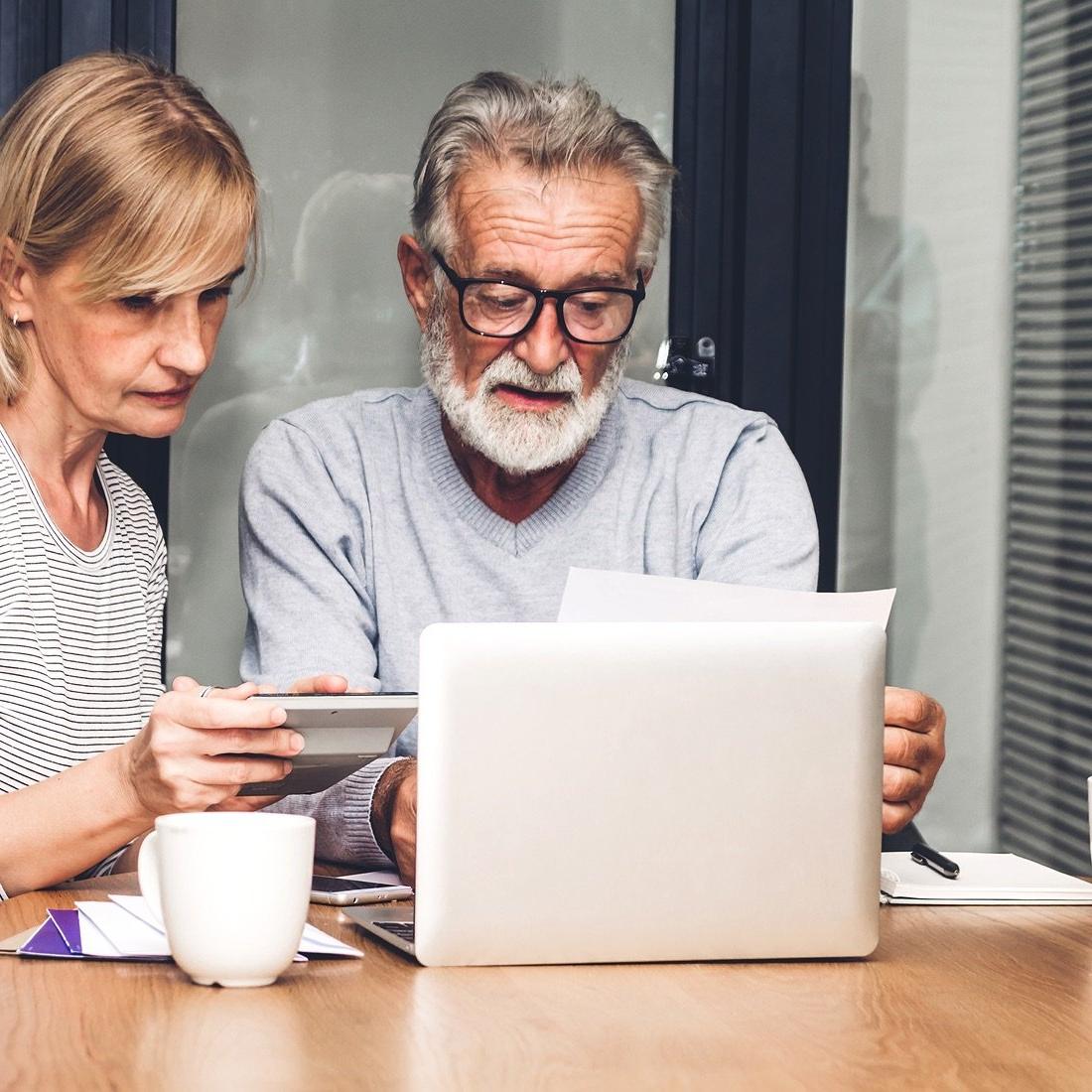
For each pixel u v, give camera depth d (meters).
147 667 1.64
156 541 1.69
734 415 1.96
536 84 1.77
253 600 1.81
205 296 1.52
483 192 1.71
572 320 1.73
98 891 1.21
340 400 1.91
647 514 1.88
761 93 2.36
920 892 1.24
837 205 2.40
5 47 2.14
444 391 1.77
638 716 1.00
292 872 0.91
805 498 1.92
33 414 1.54
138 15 2.19
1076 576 2.53
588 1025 0.86
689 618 1.14
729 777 1.01
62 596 1.53
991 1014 0.91
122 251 1.44
